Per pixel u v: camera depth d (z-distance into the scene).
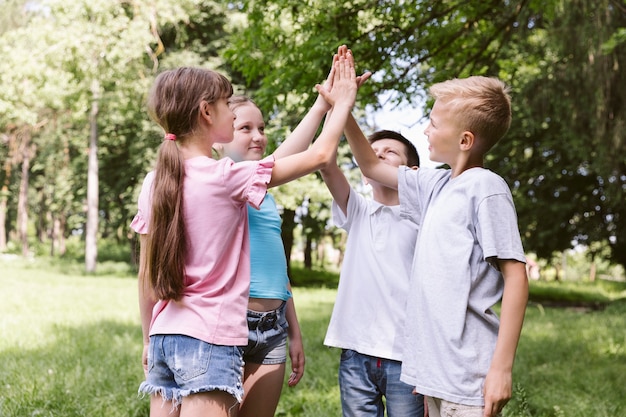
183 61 21.39
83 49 18.28
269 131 6.04
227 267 2.26
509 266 2.20
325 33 5.97
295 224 22.75
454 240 2.26
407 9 6.31
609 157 14.11
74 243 45.69
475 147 2.40
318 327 10.09
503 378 2.12
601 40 11.64
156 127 21.80
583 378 6.20
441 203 2.35
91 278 21.58
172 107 2.30
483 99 2.36
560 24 12.14
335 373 6.13
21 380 5.34
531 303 20.17
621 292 26.06
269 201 2.83
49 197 34.94
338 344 2.85
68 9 18.12
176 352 2.19
